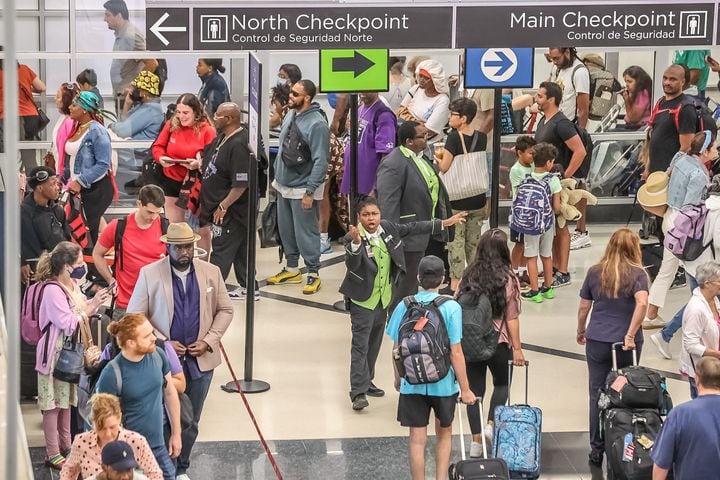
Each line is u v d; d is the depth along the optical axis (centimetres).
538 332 1516
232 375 1323
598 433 1125
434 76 1745
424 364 1006
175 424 994
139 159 1719
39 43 1769
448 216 1409
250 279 1309
